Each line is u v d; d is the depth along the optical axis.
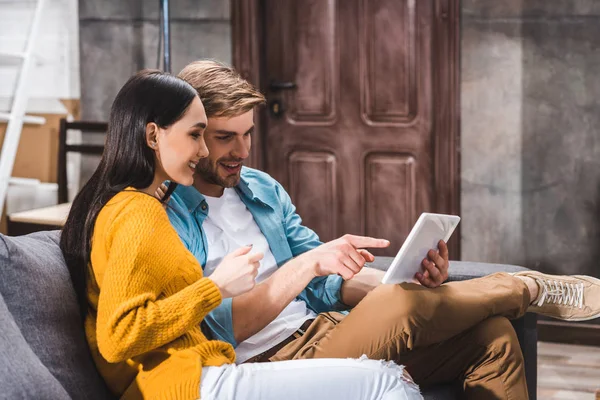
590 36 3.60
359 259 1.92
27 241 1.67
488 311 1.94
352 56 4.00
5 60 4.18
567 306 2.20
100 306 1.50
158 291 1.55
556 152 3.71
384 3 3.92
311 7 4.00
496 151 3.79
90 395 1.56
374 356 1.88
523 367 1.96
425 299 1.88
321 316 2.12
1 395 1.39
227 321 1.90
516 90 3.72
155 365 1.56
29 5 4.14
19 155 4.25
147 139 1.62
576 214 3.72
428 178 3.97
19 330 1.49
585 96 3.64
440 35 3.82
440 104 3.86
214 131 1.96
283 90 4.10
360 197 4.08
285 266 1.95
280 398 1.54
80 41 4.16
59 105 4.20
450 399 1.99
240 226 2.12
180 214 1.99
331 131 4.08
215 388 1.53
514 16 3.68
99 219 1.58
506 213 3.81
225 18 4.02
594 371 3.29
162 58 4.00
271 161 4.16
